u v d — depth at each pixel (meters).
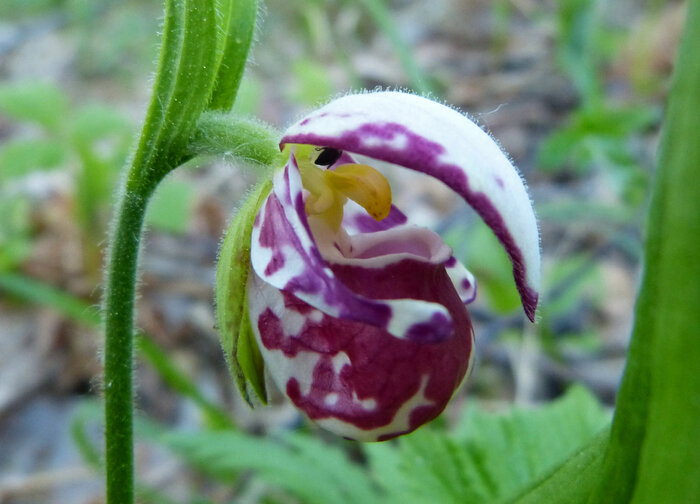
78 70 0.30
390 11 0.34
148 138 0.07
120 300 0.07
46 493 0.14
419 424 0.07
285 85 0.26
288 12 0.30
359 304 0.06
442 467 0.10
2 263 0.17
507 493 0.10
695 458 0.05
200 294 0.18
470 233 0.16
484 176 0.06
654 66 0.23
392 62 0.27
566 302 0.16
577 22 0.19
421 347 0.06
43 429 0.15
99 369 0.16
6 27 0.36
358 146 0.06
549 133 0.22
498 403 0.15
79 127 0.18
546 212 0.16
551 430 0.11
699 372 0.05
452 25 0.31
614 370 0.15
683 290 0.05
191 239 0.20
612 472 0.05
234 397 0.16
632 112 0.16
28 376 0.16
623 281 0.18
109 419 0.07
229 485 0.13
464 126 0.06
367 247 0.07
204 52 0.07
